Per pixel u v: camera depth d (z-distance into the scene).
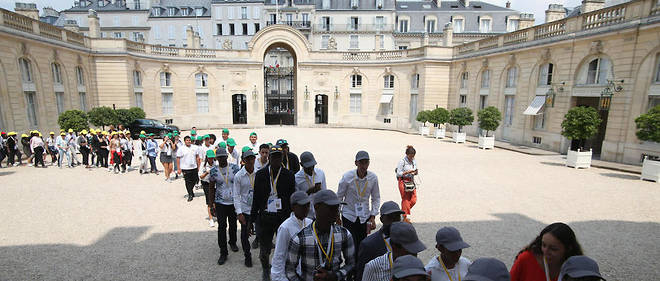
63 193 10.58
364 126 35.19
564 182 12.14
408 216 8.52
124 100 27.16
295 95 37.22
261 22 52.41
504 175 13.27
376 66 34.00
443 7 52.00
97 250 6.63
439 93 30.34
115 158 13.66
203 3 55.38
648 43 14.79
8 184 11.73
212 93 33.50
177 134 12.31
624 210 9.03
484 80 26.12
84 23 54.00
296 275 3.51
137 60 28.52
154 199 9.96
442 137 26.61
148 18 53.38
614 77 16.31
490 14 49.62
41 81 20.41
